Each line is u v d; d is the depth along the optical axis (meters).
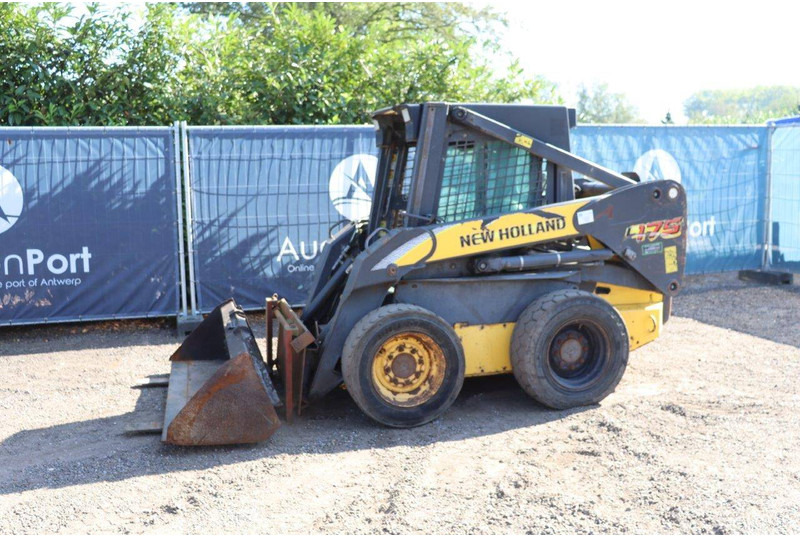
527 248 5.88
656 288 6.07
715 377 6.49
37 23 10.83
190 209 8.80
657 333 6.14
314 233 9.17
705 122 17.56
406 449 4.99
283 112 11.66
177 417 4.86
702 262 10.88
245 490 4.41
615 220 5.82
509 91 13.23
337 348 5.45
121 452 5.02
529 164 5.83
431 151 5.50
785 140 10.79
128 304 8.73
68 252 8.52
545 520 3.93
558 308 5.51
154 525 4.01
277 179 9.02
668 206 5.98
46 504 4.27
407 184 6.09
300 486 4.45
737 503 4.03
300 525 3.97
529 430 5.28
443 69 12.33
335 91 11.81
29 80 10.67
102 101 11.14
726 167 10.84
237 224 8.95
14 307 8.45
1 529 3.98
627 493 4.21
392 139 6.30
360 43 12.23
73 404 6.18
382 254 5.33
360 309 5.47
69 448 5.15
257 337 8.34
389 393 5.35
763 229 11.16
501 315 5.74
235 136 8.86
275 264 9.09
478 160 5.70
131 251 8.67
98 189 8.54
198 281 8.88
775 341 7.78
